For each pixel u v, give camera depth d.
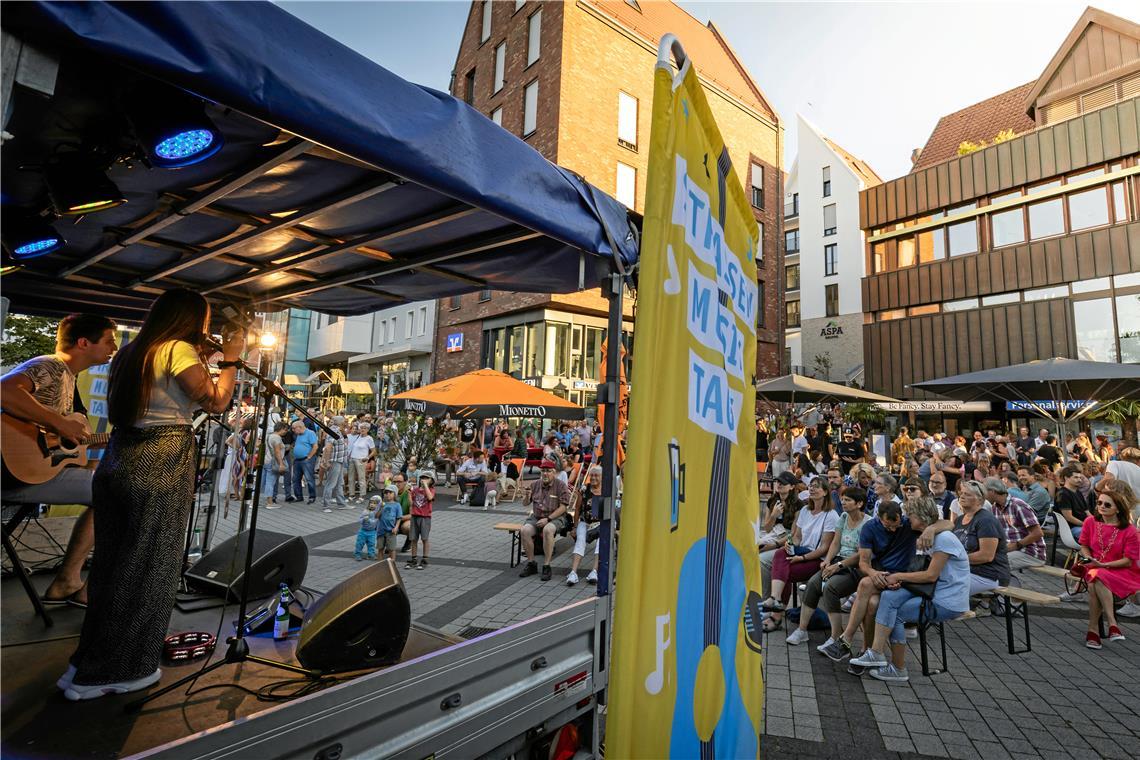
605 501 2.38
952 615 4.55
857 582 5.04
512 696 1.87
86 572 3.27
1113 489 5.41
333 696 1.39
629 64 22.59
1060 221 19.61
